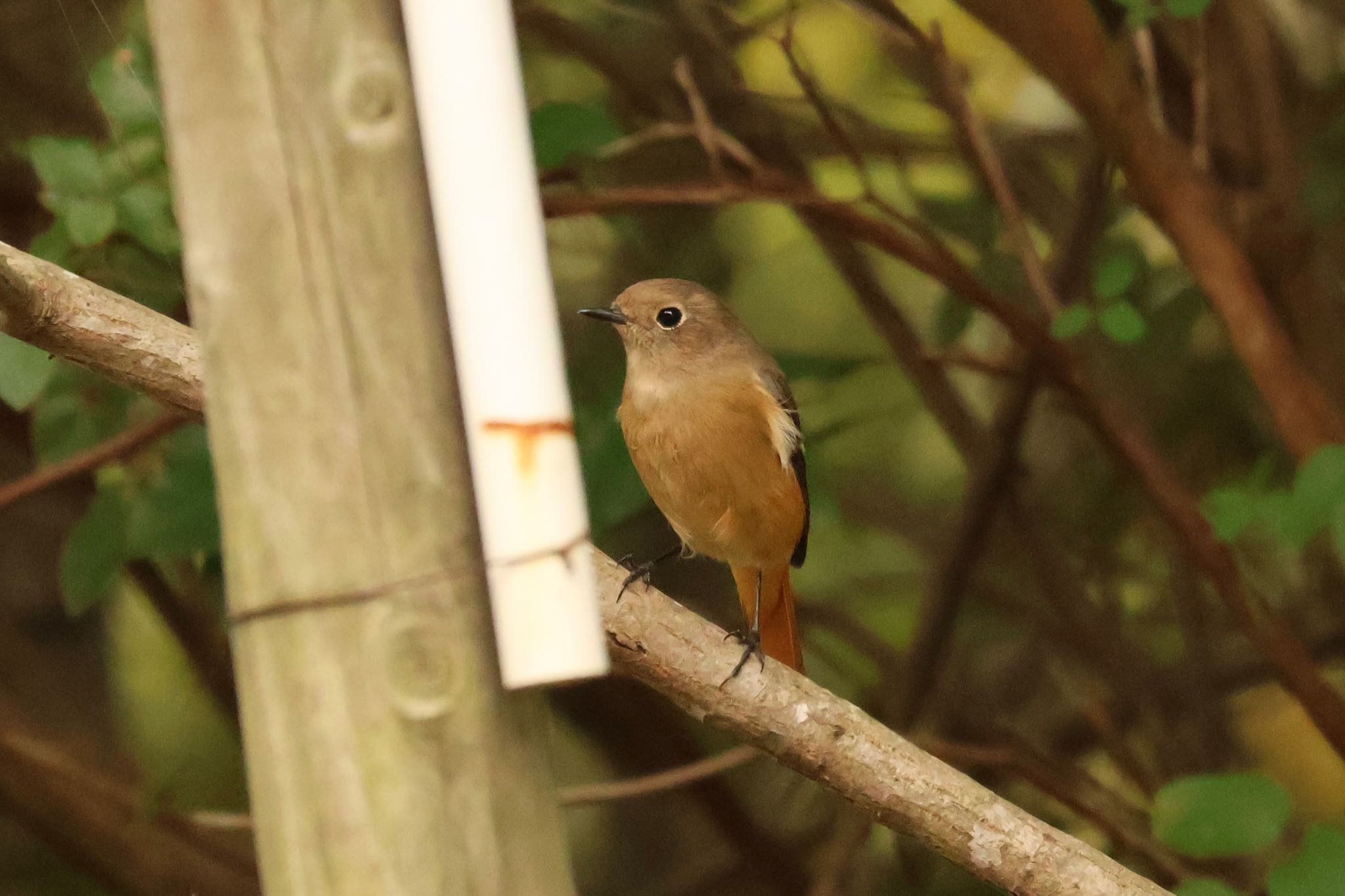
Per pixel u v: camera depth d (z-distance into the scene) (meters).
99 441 9.30
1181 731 12.19
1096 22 8.60
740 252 13.74
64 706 12.34
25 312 6.00
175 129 3.91
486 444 3.83
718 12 12.44
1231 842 6.01
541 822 4.00
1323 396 8.64
